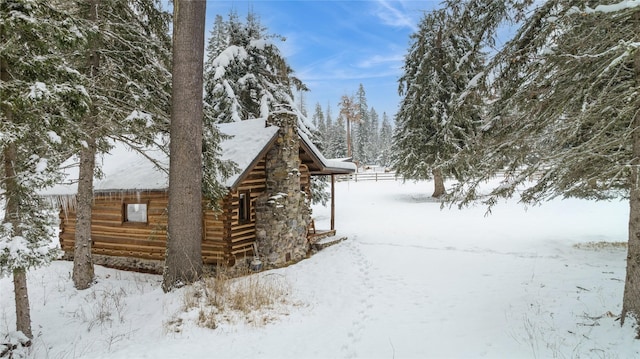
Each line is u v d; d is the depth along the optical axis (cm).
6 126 503
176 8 789
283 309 695
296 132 1193
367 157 6500
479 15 623
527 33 578
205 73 1723
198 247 802
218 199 946
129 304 755
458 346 518
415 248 1216
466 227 1570
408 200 2542
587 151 487
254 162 1021
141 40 928
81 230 932
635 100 431
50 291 914
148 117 851
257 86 1720
